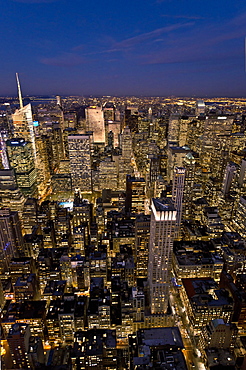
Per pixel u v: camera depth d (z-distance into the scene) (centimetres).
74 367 18188
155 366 17075
